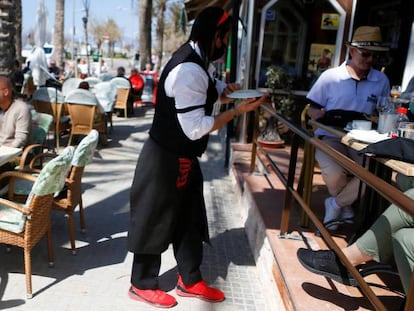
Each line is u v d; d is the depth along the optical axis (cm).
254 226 360
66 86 877
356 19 573
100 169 591
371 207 265
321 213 345
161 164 246
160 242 259
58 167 263
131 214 260
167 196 250
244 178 448
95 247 349
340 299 218
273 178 449
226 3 812
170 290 294
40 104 650
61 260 323
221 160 704
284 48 609
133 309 268
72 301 271
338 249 196
